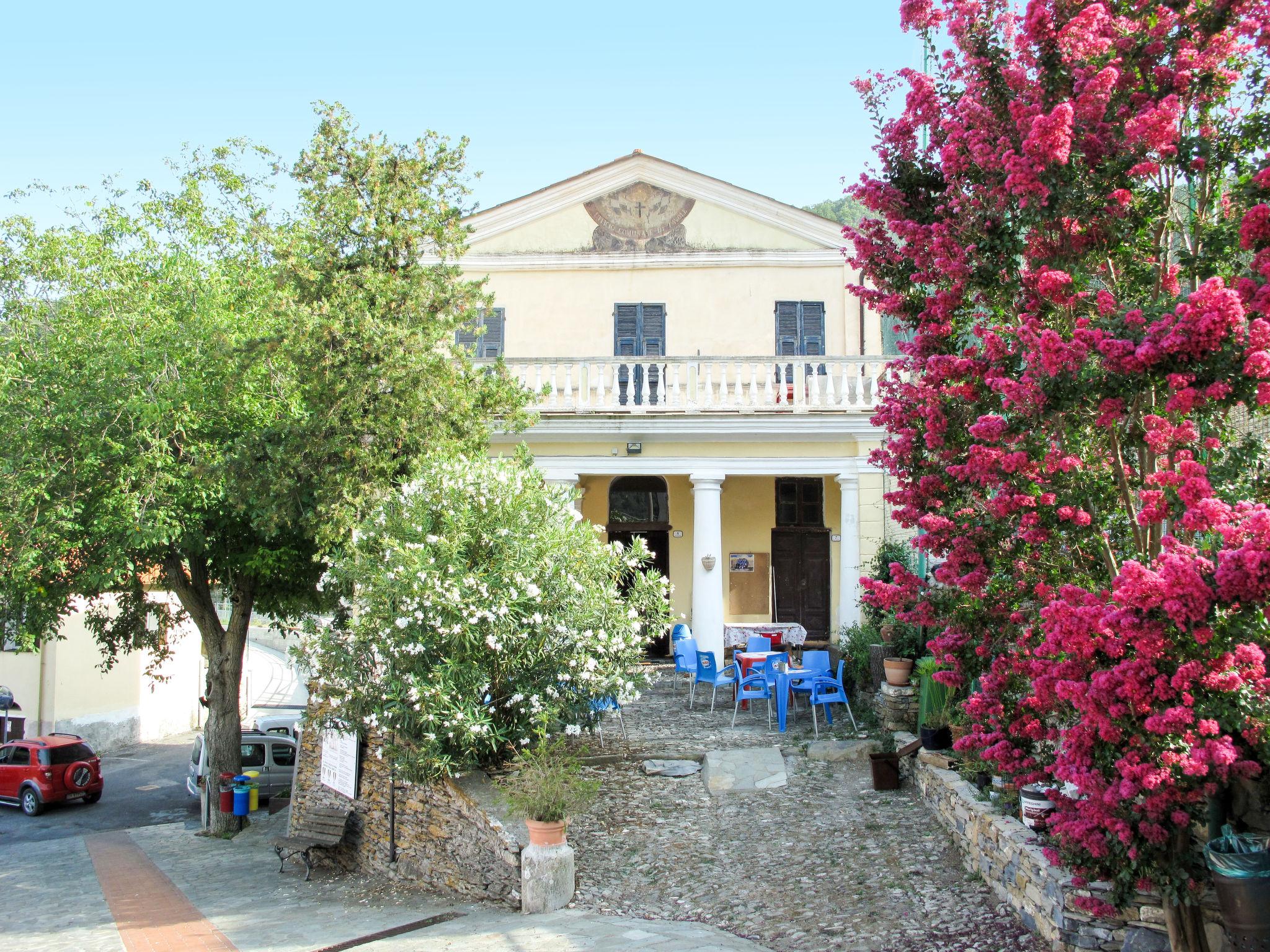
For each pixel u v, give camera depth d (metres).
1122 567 4.98
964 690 9.51
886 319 21.22
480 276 21.50
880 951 6.95
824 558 21.44
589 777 12.39
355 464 13.29
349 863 12.93
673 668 19.48
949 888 7.96
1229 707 5.02
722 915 8.18
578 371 18.73
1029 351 5.92
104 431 14.60
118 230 17.98
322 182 13.88
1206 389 5.16
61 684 27.16
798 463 18.62
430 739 10.02
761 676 14.51
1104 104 6.18
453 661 10.14
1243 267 6.20
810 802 10.89
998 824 7.67
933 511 7.23
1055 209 6.18
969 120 6.68
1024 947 6.66
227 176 19.27
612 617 11.09
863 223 7.86
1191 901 5.70
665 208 21.55
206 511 15.65
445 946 7.98
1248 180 5.96
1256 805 5.96
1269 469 6.18
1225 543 5.07
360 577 10.85
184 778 24.77
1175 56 6.22
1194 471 5.27
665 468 18.64
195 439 15.62
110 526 14.60
